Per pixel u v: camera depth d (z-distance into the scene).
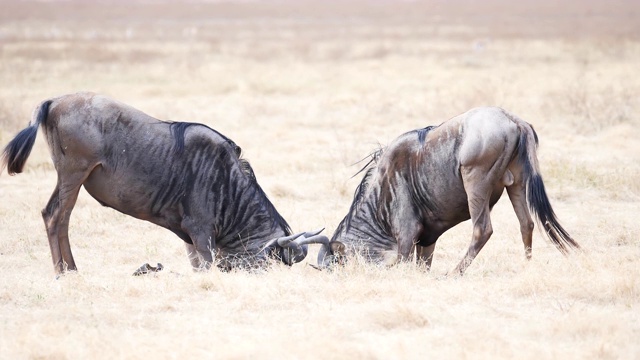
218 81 103.12
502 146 29.83
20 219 41.94
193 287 29.17
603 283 27.64
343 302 27.42
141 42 194.00
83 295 28.33
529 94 83.44
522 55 139.88
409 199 32.19
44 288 29.38
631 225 39.38
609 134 61.34
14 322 25.39
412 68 119.12
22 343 23.12
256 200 33.00
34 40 195.38
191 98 88.69
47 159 56.50
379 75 110.06
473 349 22.48
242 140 62.81
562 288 27.80
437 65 122.94
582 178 48.00
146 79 107.94
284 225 33.81
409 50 155.38
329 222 41.12
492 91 81.06
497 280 29.70
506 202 45.19
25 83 101.38
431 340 23.34
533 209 30.22
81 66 125.00
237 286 28.92
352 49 161.00
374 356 22.12
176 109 78.88
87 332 24.09
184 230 32.62
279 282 29.19
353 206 33.66
